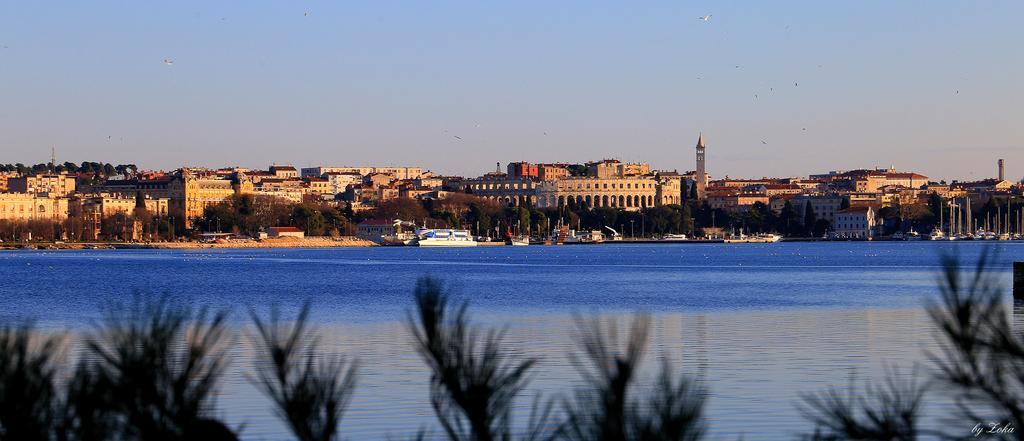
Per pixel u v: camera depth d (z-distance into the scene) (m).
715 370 128.50
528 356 136.50
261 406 100.31
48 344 32.66
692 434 29.72
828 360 137.75
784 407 102.81
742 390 113.31
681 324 193.62
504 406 31.88
